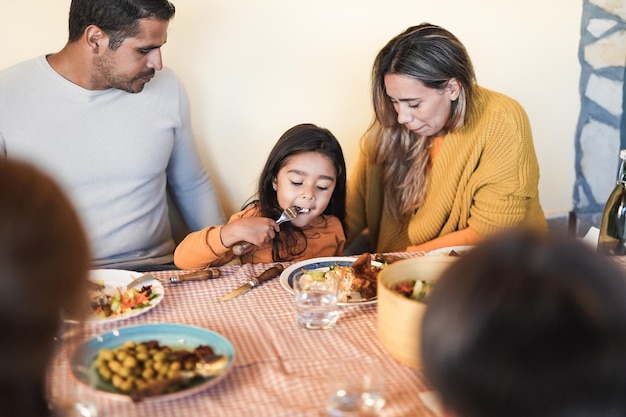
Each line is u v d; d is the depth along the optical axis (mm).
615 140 2859
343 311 1432
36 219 682
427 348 611
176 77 2189
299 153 1934
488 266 595
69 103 1995
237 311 1430
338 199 2084
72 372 1104
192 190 2354
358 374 1103
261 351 1256
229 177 2566
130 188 2100
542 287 569
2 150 1969
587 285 568
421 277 1328
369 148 2221
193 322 1379
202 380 1135
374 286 1503
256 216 2021
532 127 2791
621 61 2775
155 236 2205
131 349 1173
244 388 1134
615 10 2713
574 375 557
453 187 2090
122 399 1059
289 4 2430
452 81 1961
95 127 2031
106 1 1853
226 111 2490
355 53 2531
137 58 1933
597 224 2916
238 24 2410
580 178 2885
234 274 1614
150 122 2109
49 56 2018
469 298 585
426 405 1083
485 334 570
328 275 1575
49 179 719
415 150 2141
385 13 2518
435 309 606
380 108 2098
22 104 1965
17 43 2240
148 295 1471
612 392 562
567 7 2680
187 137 2250
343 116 2590
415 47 1928
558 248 589
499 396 572
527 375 562
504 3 2621
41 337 705
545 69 2732
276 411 1067
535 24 2672
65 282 701
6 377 695
